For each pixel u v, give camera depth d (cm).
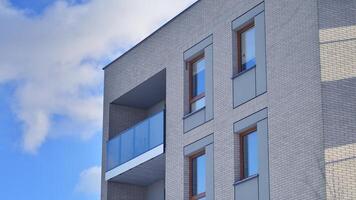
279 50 2708
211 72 3017
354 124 2473
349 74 2517
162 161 3291
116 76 3666
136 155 3359
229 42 2950
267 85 2731
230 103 2889
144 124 3347
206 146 2969
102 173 3625
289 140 2598
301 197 2514
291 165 2572
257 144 2752
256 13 2841
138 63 3509
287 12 2700
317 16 2575
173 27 3294
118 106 3706
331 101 2502
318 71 2536
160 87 3494
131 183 3612
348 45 2541
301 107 2577
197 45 3125
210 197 2903
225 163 2861
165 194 3152
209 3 3094
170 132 3184
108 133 3653
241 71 2905
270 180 2647
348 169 2442
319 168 2470
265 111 2722
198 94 3123
